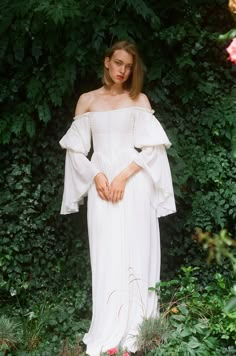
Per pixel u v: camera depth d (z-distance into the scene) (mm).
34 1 4531
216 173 5023
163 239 5148
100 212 4168
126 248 4137
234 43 2797
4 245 5031
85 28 4770
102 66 4816
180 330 4012
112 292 4121
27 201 5082
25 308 4945
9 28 4734
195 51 4961
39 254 5113
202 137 5148
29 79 4953
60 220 5152
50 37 4734
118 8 4723
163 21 5117
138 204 4164
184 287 4418
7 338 4203
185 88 5125
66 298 4965
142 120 4250
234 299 2816
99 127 4227
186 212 5156
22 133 5035
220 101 5152
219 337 4117
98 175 4172
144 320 4078
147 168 4199
